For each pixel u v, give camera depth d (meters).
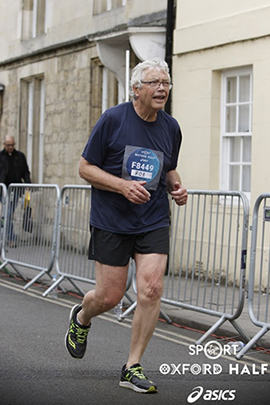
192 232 8.53
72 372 5.61
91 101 14.08
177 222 7.82
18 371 5.60
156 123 5.23
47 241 9.62
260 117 10.03
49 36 15.40
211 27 10.67
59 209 9.40
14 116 17.02
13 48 16.92
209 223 7.29
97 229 5.19
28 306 8.52
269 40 9.89
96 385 5.27
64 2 14.83
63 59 14.98
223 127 10.80
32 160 16.36
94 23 13.82
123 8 12.89
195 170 11.03
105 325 7.57
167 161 5.26
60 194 9.38
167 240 5.20
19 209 10.41
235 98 10.68
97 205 5.19
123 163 5.13
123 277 5.22
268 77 9.92
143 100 5.08
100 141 5.13
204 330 7.50
